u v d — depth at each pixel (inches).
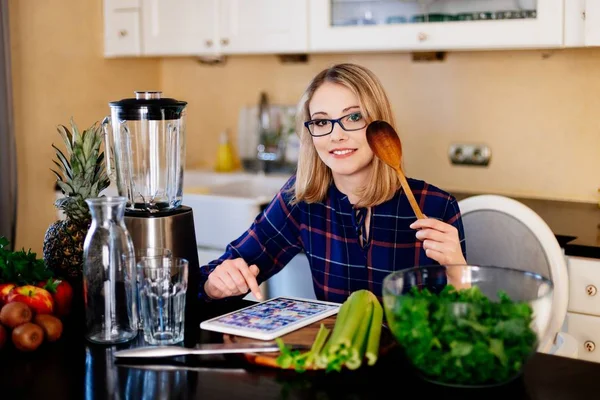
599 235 91.4
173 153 62.9
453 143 118.3
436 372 44.6
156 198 62.7
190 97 143.0
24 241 123.1
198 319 58.5
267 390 45.0
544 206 106.5
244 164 137.0
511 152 113.9
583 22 92.1
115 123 61.0
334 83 68.1
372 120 67.7
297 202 74.1
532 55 110.3
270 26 114.7
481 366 43.4
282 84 132.7
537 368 47.9
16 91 119.6
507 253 78.7
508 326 42.9
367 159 68.4
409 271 49.5
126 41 128.7
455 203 71.3
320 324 54.7
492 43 97.8
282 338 51.6
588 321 88.2
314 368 47.6
